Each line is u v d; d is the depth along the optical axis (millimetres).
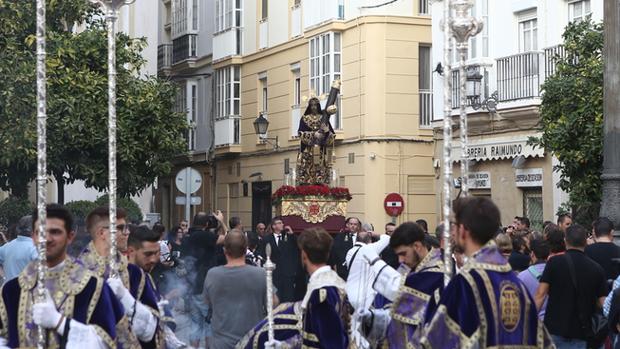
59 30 25094
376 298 8406
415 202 30578
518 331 6023
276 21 35469
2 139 22625
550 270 10156
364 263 8375
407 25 30578
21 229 11898
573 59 20891
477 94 25594
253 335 8641
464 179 7652
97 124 25062
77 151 25375
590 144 19594
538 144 21297
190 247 17000
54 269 6543
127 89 26312
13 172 24703
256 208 36875
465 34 7723
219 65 39000
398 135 30438
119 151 26141
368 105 30422
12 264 11836
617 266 11414
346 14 31453
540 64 24656
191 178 24406
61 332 6270
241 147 38031
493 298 5953
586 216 20156
